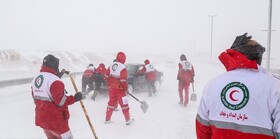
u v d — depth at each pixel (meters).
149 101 9.63
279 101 1.72
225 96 1.86
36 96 3.70
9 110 7.79
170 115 7.56
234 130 1.80
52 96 3.57
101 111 7.88
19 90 11.53
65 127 3.74
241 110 1.78
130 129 6.14
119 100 6.46
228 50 1.99
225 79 1.92
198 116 2.04
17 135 5.59
